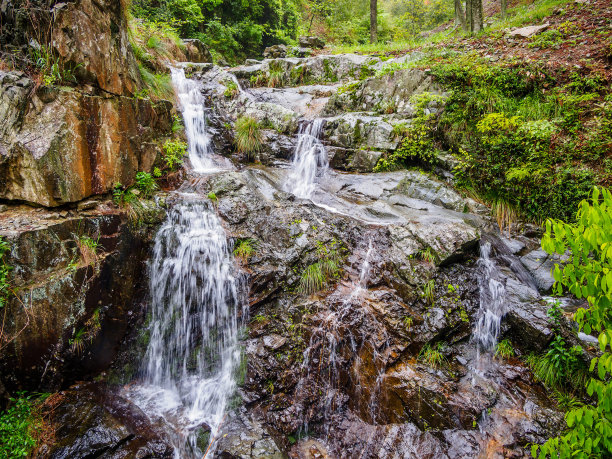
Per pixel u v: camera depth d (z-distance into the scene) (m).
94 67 4.98
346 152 8.86
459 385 4.44
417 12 26.97
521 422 4.00
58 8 4.52
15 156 4.16
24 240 3.82
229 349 5.07
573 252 2.10
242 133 8.91
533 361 4.73
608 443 1.97
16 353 3.71
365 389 4.57
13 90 4.12
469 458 3.77
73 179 4.55
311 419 4.45
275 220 6.27
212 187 6.65
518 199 7.01
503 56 9.31
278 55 15.96
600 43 8.40
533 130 6.97
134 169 5.75
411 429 4.12
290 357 4.78
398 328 4.90
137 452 3.77
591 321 2.17
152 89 7.54
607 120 6.61
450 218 6.62
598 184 6.18
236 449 3.88
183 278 5.42
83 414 3.99
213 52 15.91
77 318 4.22
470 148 7.72
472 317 5.16
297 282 5.57
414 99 8.56
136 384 4.87
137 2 12.94
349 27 23.25
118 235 4.93
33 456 3.49
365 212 7.06
